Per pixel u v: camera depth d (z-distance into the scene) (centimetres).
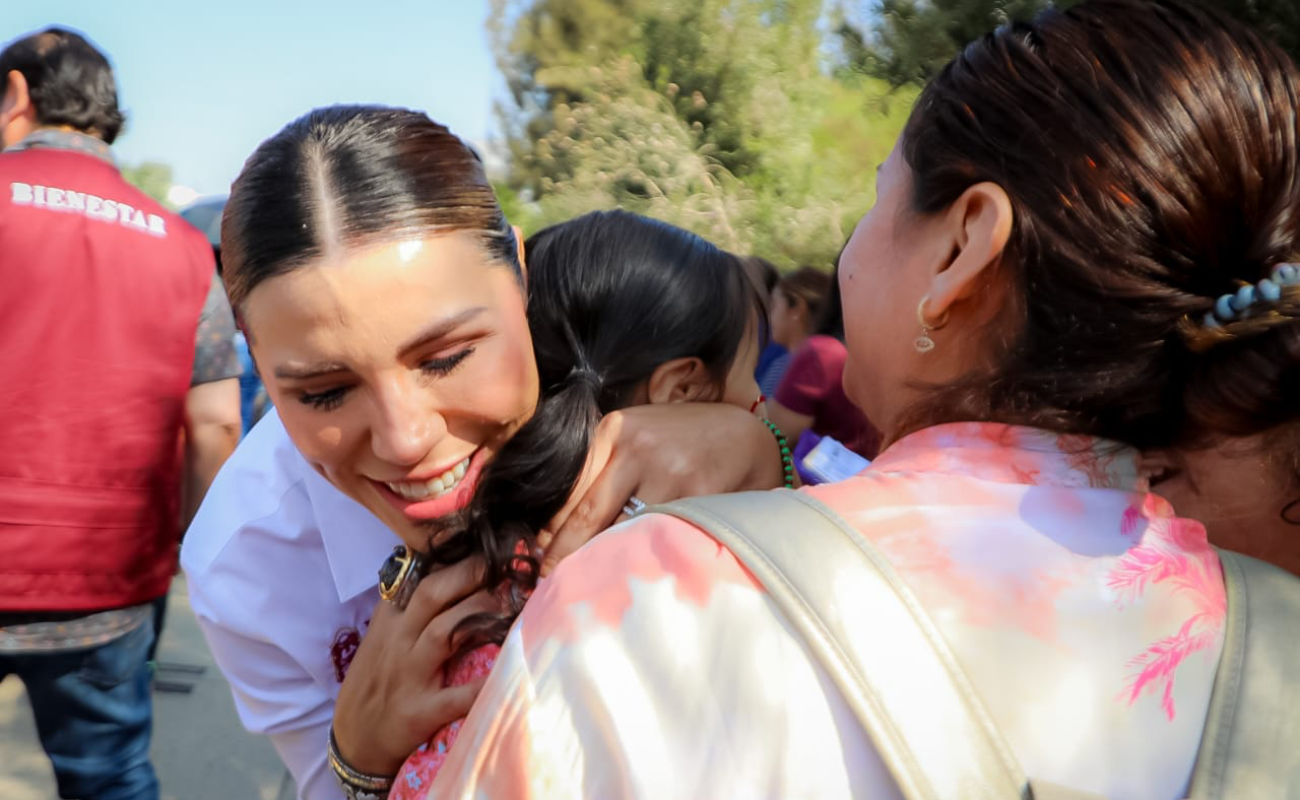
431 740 108
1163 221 68
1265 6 311
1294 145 71
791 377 285
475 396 103
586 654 68
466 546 107
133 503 228
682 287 118
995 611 66
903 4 483
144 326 226
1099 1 76
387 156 99
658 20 1047
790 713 64
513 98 1273
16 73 227
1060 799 62
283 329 97
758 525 69
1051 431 74
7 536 216
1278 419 70
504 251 107
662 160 923
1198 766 66
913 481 73
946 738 62
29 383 214
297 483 141
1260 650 69
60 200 218
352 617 143
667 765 65
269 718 147
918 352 81
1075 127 69
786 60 1005
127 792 244
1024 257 71
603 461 108
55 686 229
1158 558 71
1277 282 67
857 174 925
